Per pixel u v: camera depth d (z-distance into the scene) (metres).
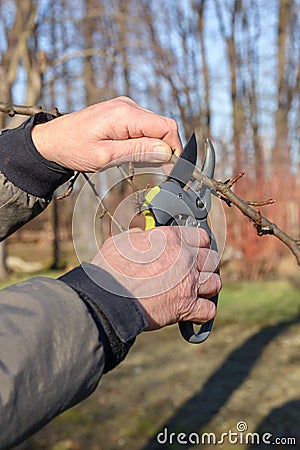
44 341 0.72
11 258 13.68
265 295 9.28
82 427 4.46
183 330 1.04
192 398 5.05
